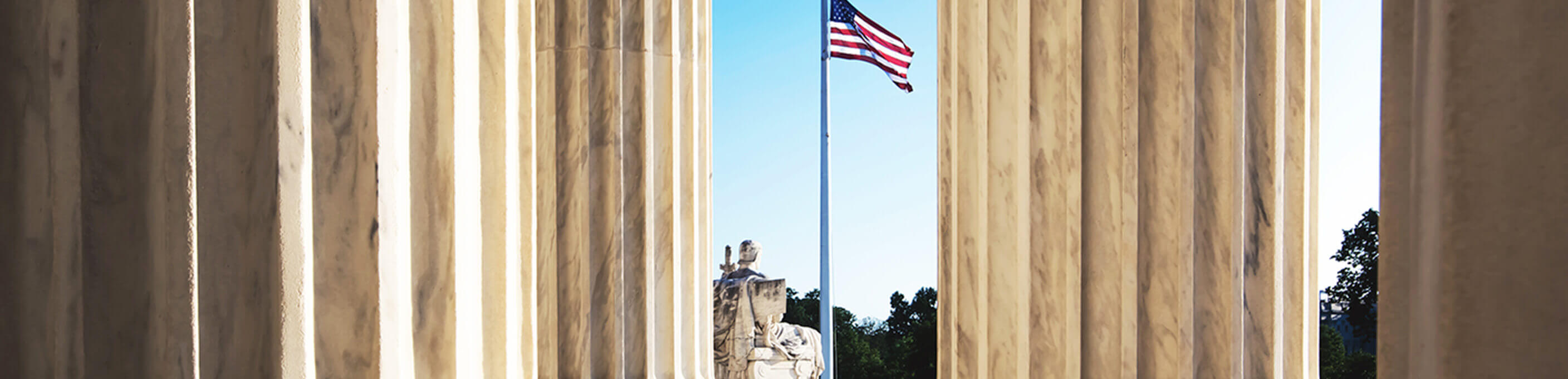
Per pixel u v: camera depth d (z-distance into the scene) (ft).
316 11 15.29
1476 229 6.64
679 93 27.09
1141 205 16.49
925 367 228.22
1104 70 16.85
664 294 25.81
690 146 27.32
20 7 13.65
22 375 13.69
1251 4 17.43
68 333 13.62
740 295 48.98
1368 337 195.31
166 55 13.73
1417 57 7.41
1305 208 17.75
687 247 27.12
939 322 20.65
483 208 21.04
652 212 25.48
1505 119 6.48
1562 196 6.23
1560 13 6.24
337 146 15.29
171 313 13.67
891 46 79.97
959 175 19.49
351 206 15.28
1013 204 18.20
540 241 25.27
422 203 18.24
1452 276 6.78
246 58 14.30
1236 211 16.56
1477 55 6.63
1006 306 18.35
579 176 24.52
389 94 15.52
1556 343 6.26
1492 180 6.56
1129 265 16.51
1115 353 16.69
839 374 237.66
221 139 14.24
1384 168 7.81
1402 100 7.67
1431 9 7.13
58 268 13.60
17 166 13.61
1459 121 6.73
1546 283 6.30
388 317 15.43
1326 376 189.67
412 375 17.10
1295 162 17.81
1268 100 17.21
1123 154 16.66
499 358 20.86
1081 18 16.98
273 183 14.05
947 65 20.22
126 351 13.85
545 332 24.99
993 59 18.51
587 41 24.47
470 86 20.06
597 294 24.36
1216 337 16.38
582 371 24.26
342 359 15.20
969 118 19.38
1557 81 6.25
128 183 13.83
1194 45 16.52
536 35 25.59
